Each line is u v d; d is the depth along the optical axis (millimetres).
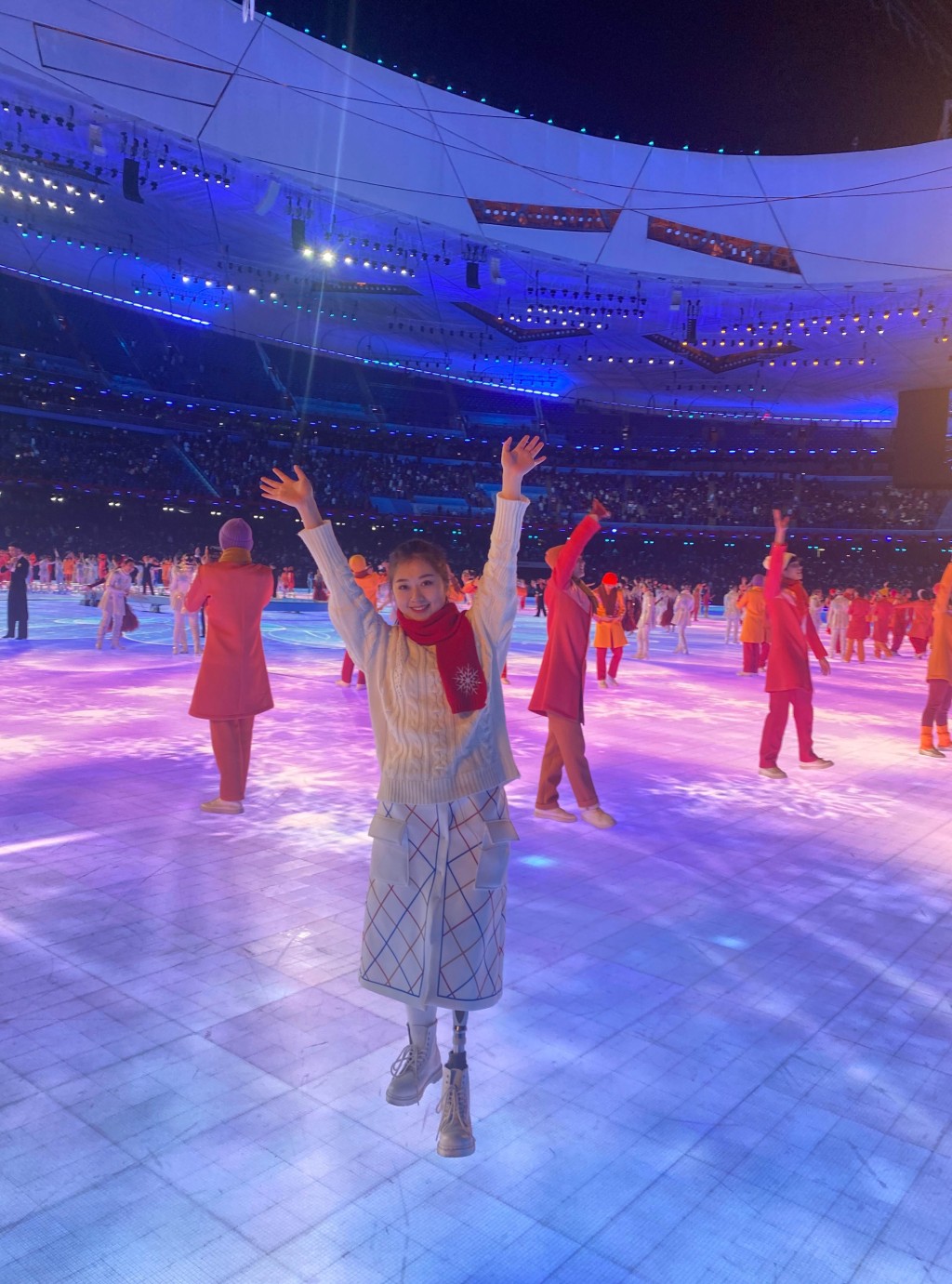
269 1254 2314
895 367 45250
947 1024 3676
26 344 47062
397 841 2631
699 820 6609
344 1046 3330
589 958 4184
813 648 8414
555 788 6621
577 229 31797
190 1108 2928
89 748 8320
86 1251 2309
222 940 4223
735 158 31328
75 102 23438
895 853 5984
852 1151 2816
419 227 30672
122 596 17000
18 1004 3582
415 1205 2510
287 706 11250
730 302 36625
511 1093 3068
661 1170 2695
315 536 2719
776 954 4301
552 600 6371
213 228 33781
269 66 25594
